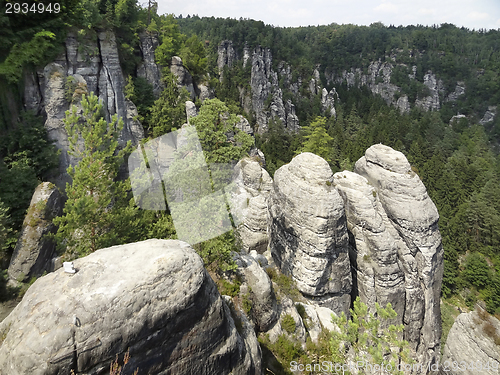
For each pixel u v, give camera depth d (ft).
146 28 129.08
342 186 96.27
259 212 93.45
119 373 20.15
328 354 62.28
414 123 424.87
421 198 96.48
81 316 19.62
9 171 69.97
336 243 82.12
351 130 373.20
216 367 26.25
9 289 54.44
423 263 94.73
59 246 60.29
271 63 450.30
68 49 88.99
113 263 23.16
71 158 84.43
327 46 621.31
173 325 23.02
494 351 67.72
